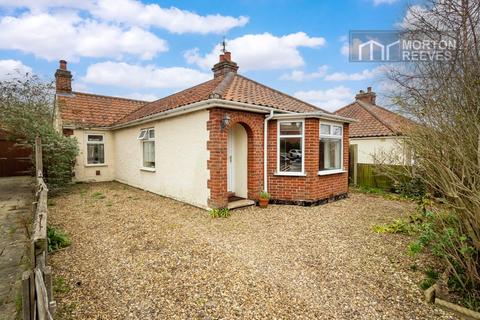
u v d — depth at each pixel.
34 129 10.59
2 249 4.60
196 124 8.26
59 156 10.68
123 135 13.70
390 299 3.34
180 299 3.33
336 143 9.83
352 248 4.99
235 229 6.14
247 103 8.01
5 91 11.14
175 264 4.29
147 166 11.57
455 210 3.37
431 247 4.18
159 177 10.41
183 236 5.63
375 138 14.52
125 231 5.96
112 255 4.64
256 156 8.68
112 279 3.81
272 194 8.97
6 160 14.80
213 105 7.34
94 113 15.34
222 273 4.00
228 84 9.54
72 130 13.74
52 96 13.14
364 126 15.84
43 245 2.63
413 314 3.04
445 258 3.42
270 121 8.92
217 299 3.33
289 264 4.32
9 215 6.77
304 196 8.59
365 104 18.72
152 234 5.76
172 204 8.80
